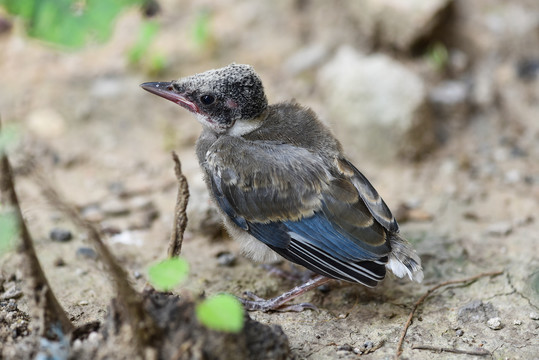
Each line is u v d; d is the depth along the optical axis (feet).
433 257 35.94
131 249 37.32
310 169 31.35
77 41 28.32
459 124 48.98
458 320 31.19
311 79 53.06
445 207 41.04
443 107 49.65
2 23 56.24
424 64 53.06
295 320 31.55
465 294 33.17
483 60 53.98
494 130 48.52
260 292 34.19
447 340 29.84
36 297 25.22
